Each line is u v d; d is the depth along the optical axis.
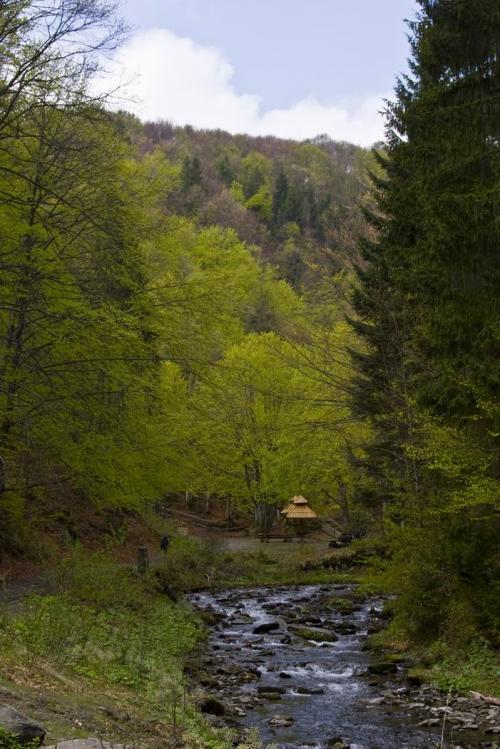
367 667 14.13
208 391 21.06
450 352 12.57
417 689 12.24
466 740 9.49
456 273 12.22
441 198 11.88
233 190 123.12
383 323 17.03
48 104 13.78
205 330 17.20
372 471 20.53
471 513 12.45
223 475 40.94
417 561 14.07
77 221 14.95
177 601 21.16
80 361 14.96
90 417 15.81
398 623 15.77
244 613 21.61
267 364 34.94
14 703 6.89
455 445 12.36
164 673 10.88
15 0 12.86
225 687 12.55
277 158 153.62
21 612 12.04
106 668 9.94
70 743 5.70
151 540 31.95
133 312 16.19
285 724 10.36
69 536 23.45
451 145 12.24
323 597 25.52
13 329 15.10
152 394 16.42
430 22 13.48
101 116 14.79
